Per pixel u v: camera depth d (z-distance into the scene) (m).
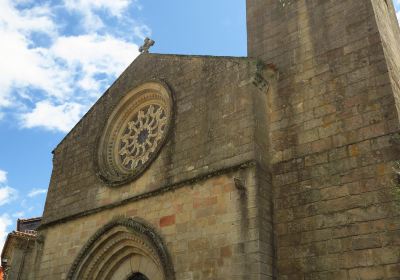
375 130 12.42
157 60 19.80
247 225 12.73
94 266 17.25
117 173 18.89
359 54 13.79
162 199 15.51
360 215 11.74
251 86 14.96
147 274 15.80
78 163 20.77
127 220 16.16
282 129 14.62
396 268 10.65
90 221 18.08
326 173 12.91
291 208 13.18
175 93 17.69
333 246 11.90
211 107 15.85
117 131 20.45
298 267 12.30
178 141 16.30
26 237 24.47
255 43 17.25
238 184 13.26
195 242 13.73
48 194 21.20
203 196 14.24
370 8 14.20
